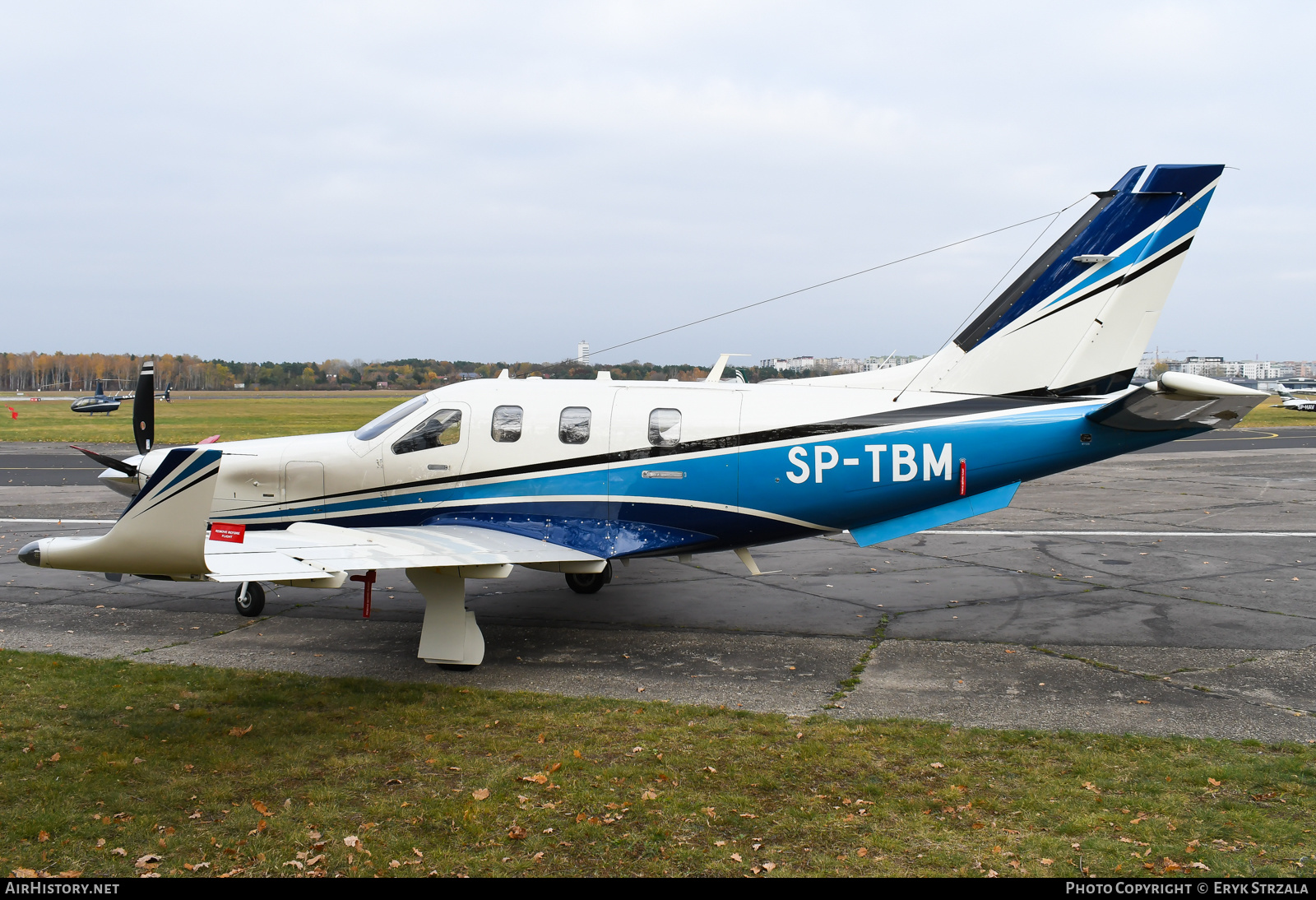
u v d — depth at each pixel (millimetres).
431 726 6625
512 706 7098
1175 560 12945
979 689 7496
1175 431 8648
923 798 5324
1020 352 9383
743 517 9195
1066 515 17219
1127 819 5008
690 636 9352
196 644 9039
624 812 5137
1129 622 9664
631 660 8508
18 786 5477
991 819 5047
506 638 9289
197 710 6949
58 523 16281
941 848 4699
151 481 6121
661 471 9195
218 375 166250
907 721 6660
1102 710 6941
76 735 6391
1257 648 8625
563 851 4691
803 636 9320
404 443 9586
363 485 9672
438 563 7590
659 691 7543
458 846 4750
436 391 9812
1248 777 5562
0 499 19375
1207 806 5172
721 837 4840
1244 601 10531
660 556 9508
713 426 9172
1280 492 19984
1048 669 8055
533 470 9375
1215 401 7852
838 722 6676
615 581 12109
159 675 7871
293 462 9789
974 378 9461
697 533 9289
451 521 9523
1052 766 5801
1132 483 21906
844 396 9305
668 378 10812
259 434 39781
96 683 7621
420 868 4512
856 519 9188
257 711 6977
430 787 5508
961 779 5594
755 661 8414
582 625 9820
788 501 9094
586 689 7605
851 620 9938
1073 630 9375
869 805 5223
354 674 8078
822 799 5316
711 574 12500
